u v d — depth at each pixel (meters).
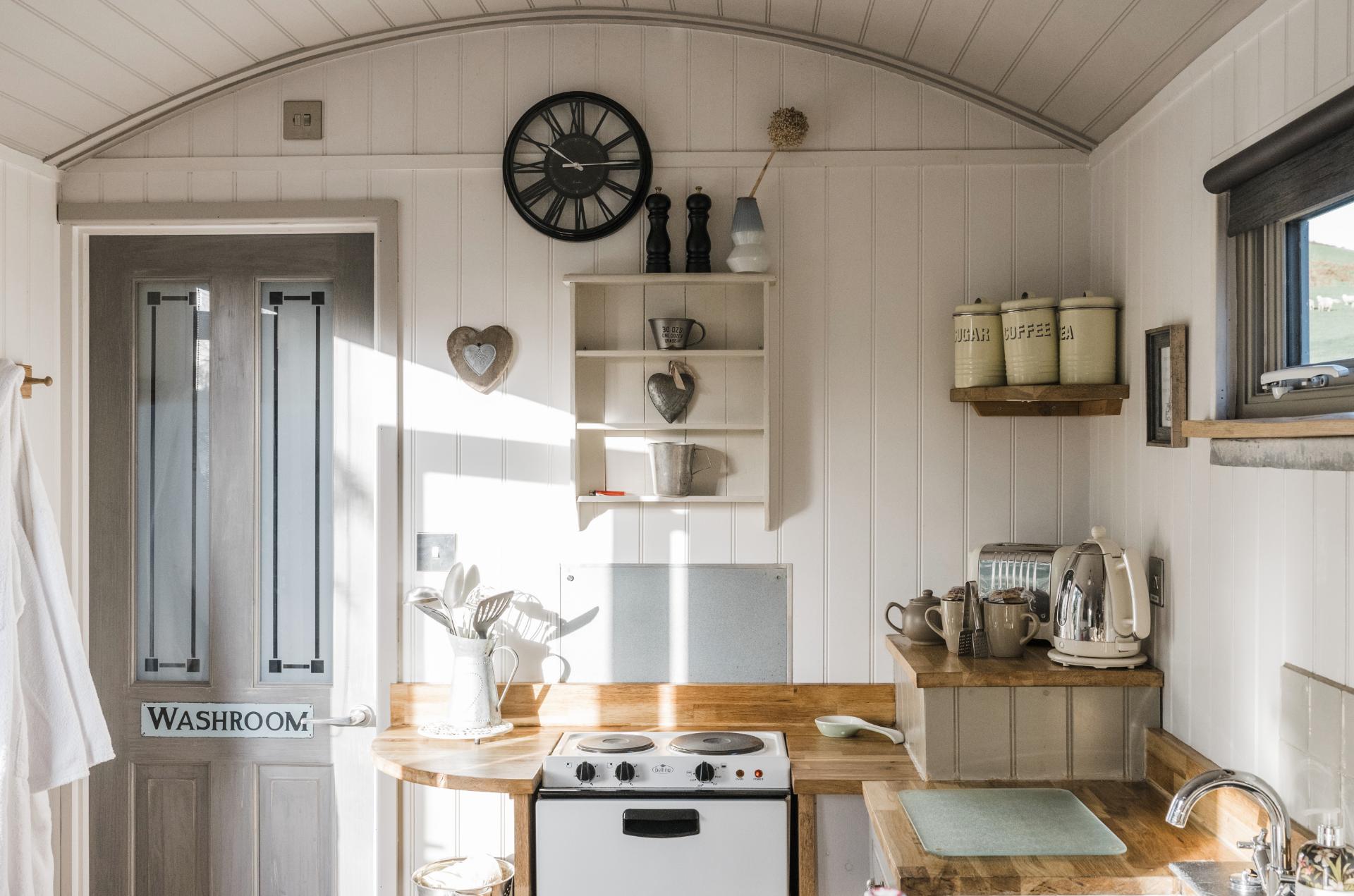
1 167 2.87
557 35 3.10
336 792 3.18
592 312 3.10
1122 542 2.82
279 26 2.83
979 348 2.91
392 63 3.11
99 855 3.19
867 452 3.09
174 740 3.20
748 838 2.62
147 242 3.21
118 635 3.20
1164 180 2.54
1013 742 2.58
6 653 2.57
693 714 3.08
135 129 3.09
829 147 3.09
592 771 2.65
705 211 3.01
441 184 3.11
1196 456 2.36
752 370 3.10
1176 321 2.47
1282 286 2.06
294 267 3.20
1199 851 2.09
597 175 3.09
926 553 3.08
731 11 2.95
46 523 2.75
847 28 2.89
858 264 3.09
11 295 2.91
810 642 3.09
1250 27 2.11
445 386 3.11
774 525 3.10
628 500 3.01
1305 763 1.88
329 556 3.21
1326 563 1.83
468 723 2.94
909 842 2.14
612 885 2.62
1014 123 3.07
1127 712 2.59
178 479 3.22
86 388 3.20
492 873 2.83
